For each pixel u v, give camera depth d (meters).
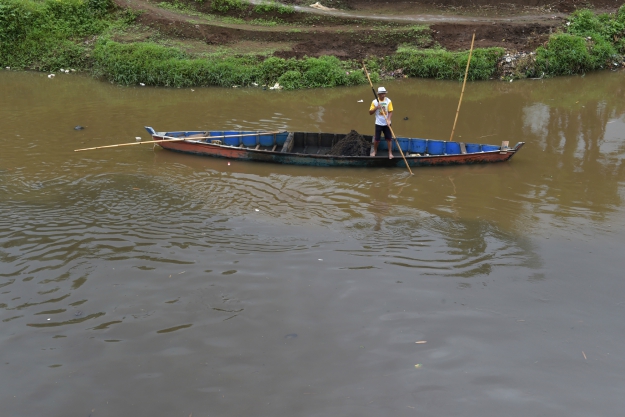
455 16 22.83
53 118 14.40
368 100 16.78
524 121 14.67
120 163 11.48
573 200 9.95
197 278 7.41
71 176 10.73
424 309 6.79
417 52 19.66
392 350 6.04
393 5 23.88
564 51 19.53
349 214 9.40
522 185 10.60
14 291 7.08
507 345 6.15
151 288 7.18
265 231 8.75
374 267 7.72
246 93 17.45
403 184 10.65
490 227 8.95
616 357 6.00
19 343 6.13
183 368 5.77
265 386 5.52
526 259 7.99
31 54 20.03
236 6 22.34
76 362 5.85
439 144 12.07
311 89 18.09
